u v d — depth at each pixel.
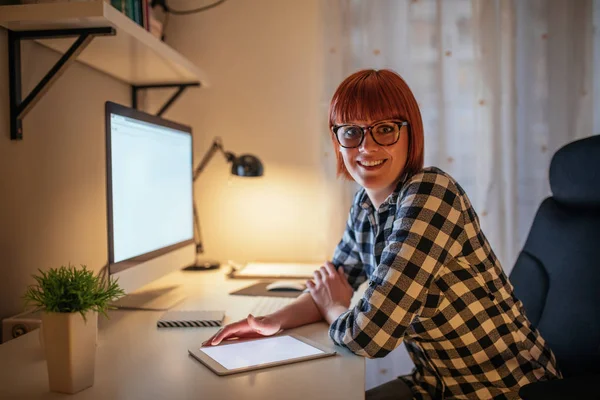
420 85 1.89
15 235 1.17
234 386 0.76
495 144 1.87
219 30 1.98
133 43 1.23
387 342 0.86
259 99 1.97
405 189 0.94
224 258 2.01
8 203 1.15
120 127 1.14
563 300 1.10
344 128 0.96
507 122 1.88
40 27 1.10
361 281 1.24
